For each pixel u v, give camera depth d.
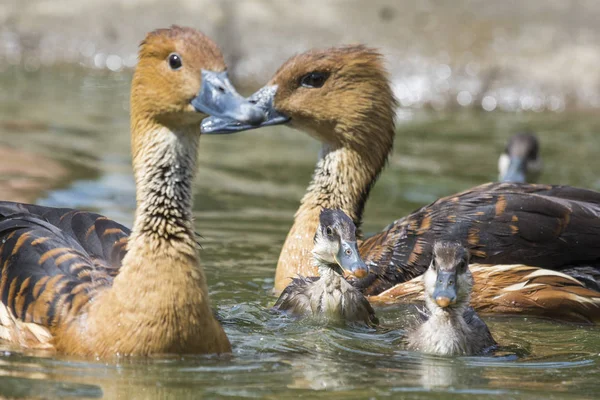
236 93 10.82
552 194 14.49
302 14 30.25
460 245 12.62
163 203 10.86
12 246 12.17
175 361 10.85
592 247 13.84
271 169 21.81
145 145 11.00
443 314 12.17
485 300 13.77
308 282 13.60
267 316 13.26
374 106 15.19
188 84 10.80
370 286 14.02
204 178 20.88
